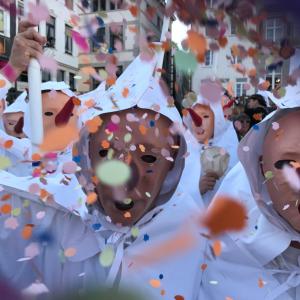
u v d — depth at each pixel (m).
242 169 0.93
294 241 0.87
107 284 0.84
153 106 0.81
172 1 0.59
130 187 0.80
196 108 1.01
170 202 0.88
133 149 0.80
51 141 0.82
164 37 0.62
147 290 0.85
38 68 0.75
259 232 0.85
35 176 0.83
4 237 0.86
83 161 0.84
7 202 0.86
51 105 1.13
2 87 0.82
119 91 0.83
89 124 0.80
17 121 1.37
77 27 0.65
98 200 0.83
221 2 0.56
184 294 0.86
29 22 0.71
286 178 0.77
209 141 1.34
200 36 0.57
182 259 0.87
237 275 0.88
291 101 0.76
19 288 0.81
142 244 0.88
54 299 0.83
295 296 0.86
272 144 0.81
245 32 0.57
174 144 0.86
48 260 0.87
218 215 0.83
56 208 0.87
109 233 0.88
